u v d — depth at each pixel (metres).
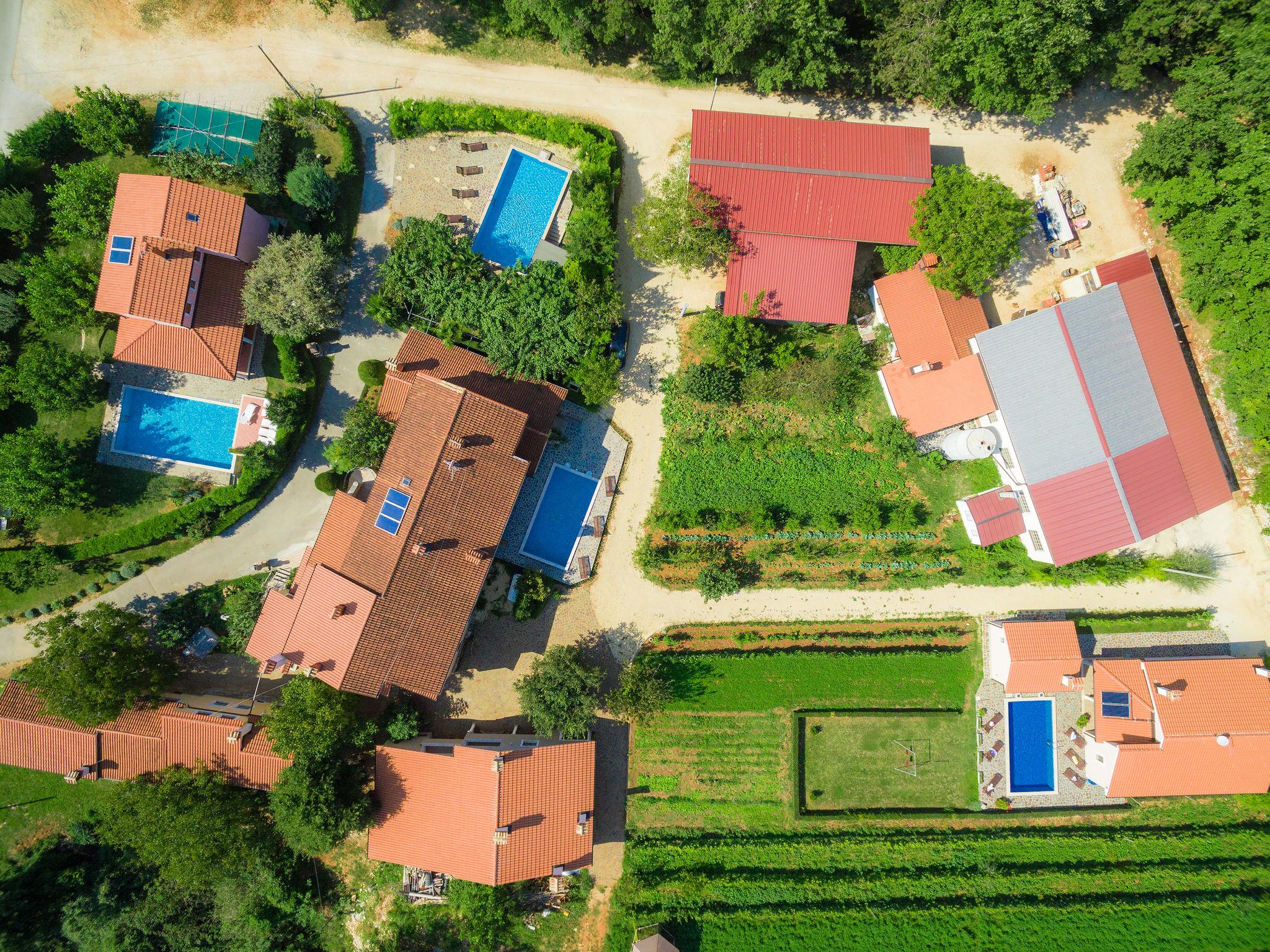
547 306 40.53
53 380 38.75
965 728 43.50
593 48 42.75
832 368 42.06
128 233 37.34
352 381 42.34
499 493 38.00
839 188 39.81
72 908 39.91
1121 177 43.38
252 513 42.16
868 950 42.16
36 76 41.47
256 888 40.91
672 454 43.41
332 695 37.94
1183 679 41.28
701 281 43.47
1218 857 43.38
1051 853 43.44
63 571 41.44
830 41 39.22
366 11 40.22
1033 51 36.69
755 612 43.50
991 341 40.22
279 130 40.62
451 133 42.31
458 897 40.66
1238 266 39.00
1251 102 37.69
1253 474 43.50
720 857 42.97
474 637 42.56
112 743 39.06
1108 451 39.94
